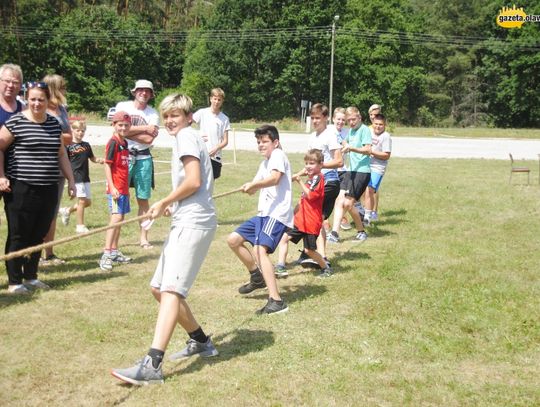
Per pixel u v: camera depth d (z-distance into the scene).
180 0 69.50
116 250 7.12
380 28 61.06
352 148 8.21
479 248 8.09
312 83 57.22
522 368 4.34
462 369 4.32
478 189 14.38
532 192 13.89
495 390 3.99
